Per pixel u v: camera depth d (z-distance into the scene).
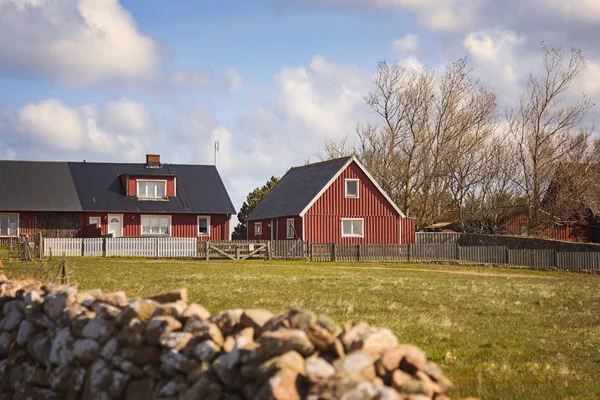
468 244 60.25
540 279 41.47
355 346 5.18
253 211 68.50
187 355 5.92
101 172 63.56
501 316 20.00
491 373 12.07
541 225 72.75
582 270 51.72
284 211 59.50
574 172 72.56
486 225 71.62
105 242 48.31
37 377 8.01
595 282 40.19
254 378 5.20
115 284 24.23
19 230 58.09
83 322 7.35
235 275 31.45
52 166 62.84
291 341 5.14
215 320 6.12
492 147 75.12
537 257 53.03
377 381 4.85
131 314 6.70
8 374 8.79
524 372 12.32
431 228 75.00
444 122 75.94
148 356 6.41
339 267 43.66
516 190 74.12
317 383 4.62
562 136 74.12
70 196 60.09
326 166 60.72
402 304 21.64
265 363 4.98
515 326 18.03
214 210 61.94
